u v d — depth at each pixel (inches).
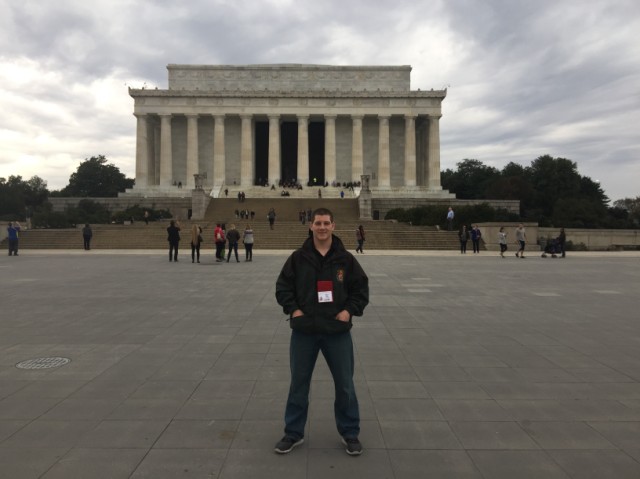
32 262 1196.5
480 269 1044.5
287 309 222.8
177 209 2787.9
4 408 263.7
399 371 329.7
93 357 361.7
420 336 429.1
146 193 3184.1
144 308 561.9
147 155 3309.5
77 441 224.7
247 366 339.6
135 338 419.8
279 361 350.9
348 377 220.2
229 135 3472.0
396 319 503.2
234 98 3275.1
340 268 221.9
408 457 212.2
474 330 453.1
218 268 1040.8
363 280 225.9
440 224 2144.4
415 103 3294.8
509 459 210.4
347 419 219.1
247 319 499.8
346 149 3486.7
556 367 339.6
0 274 919.0
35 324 476.1
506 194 3978.8
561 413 259.0
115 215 2415.1
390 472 199.9
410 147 3299.7
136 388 295.0
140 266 1089.4
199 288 726.5
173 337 423.2
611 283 805.2
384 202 2886.3
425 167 3548.2
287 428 220.5
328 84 3491.6
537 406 268.5
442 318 508.7
